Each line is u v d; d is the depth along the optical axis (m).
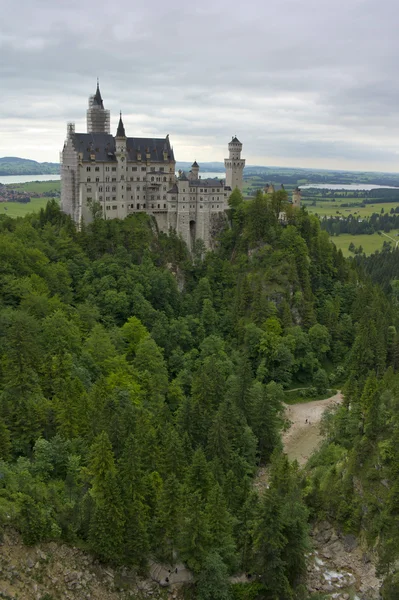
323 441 129.88
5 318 123.31
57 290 168.88
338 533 96.75
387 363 174.12
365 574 89.38
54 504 74.88
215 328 185.38
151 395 128.88
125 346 154.88
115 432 93.69
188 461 100.44
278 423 132.38
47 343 126.12
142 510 77.25
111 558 72.56
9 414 92.25
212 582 74.62
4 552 66.06
